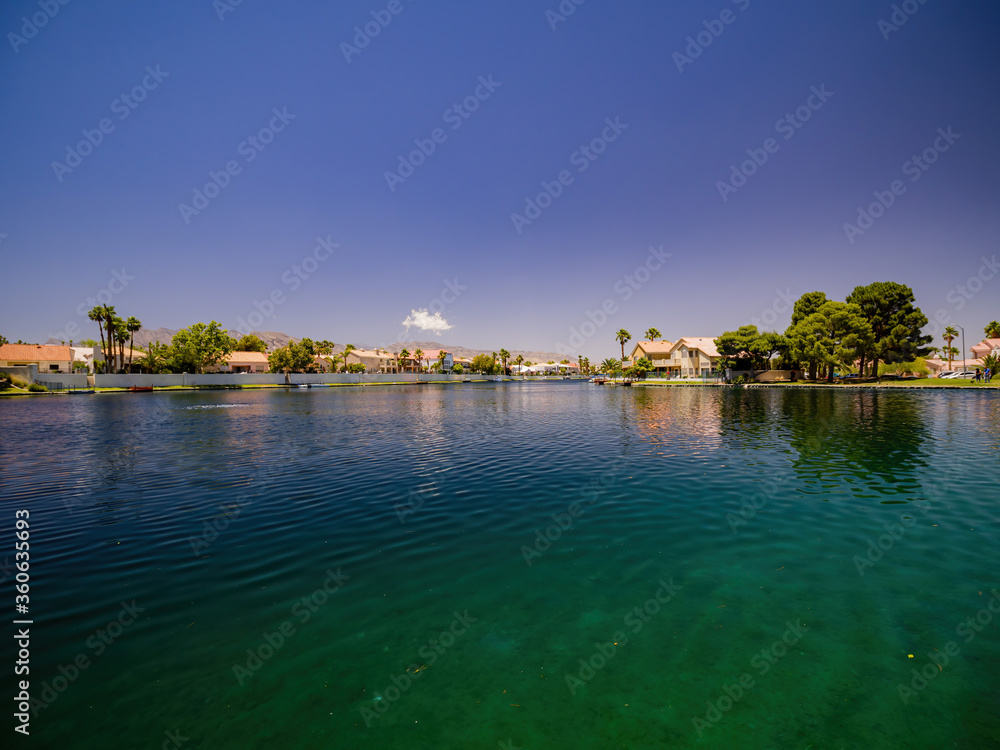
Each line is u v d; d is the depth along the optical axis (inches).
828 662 183.3
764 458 591.8
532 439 797.2
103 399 2156.7
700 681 174.1
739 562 279.6
